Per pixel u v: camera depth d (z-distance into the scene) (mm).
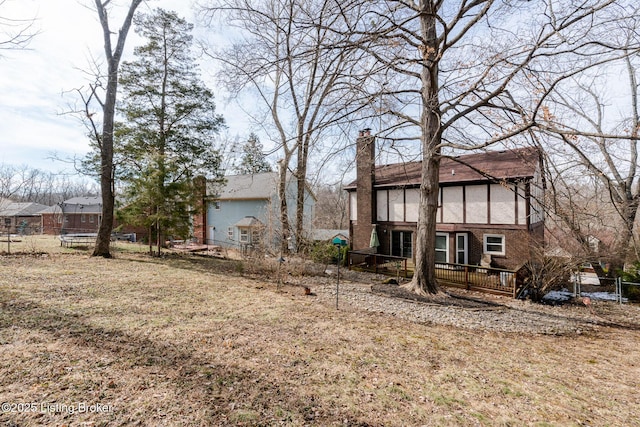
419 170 18438
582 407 3826
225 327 5906
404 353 5277
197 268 13312
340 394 3795
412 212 17312
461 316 8133
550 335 7125
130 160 16281
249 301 8102
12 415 2924
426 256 10055
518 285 11242
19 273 9359
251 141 13594
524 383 4418
